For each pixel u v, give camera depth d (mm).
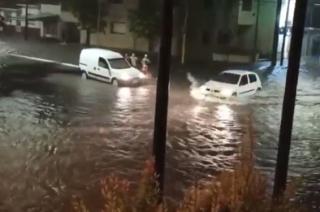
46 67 42844
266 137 23141
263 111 28656
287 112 9398
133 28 51062
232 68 46031
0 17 65375
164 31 8484
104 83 35812
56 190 15453
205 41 50625
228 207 4746
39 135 21500
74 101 29062
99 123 24047
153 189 4848
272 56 48969
